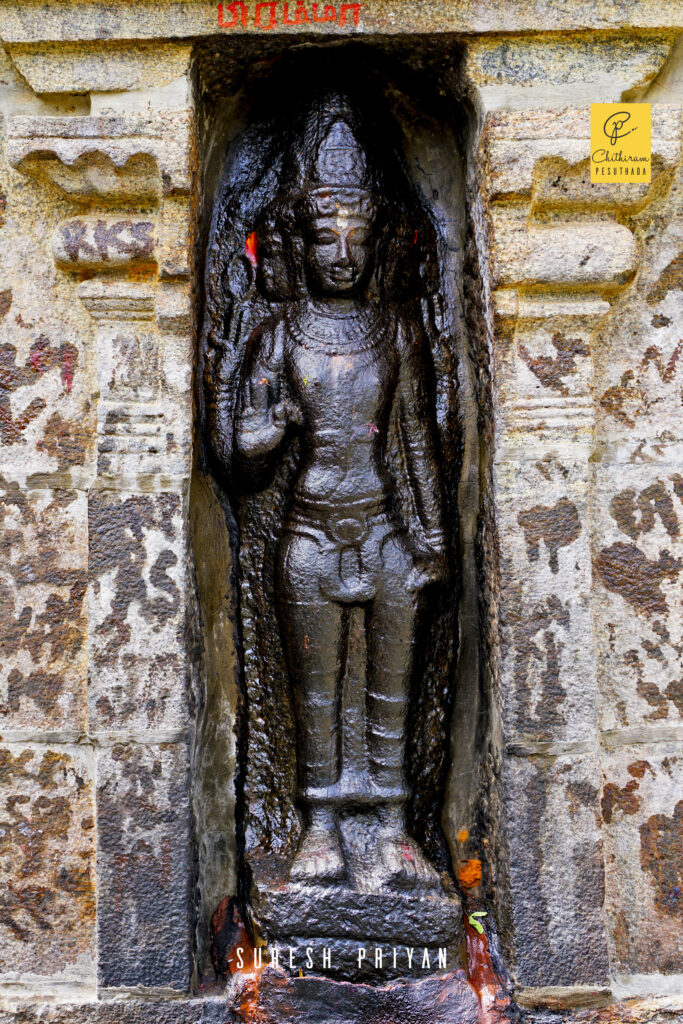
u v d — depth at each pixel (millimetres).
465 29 2016
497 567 2061
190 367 2047
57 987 2018
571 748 2016
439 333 2340
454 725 2275
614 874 2066
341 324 2199
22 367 2080
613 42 2055
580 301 2041
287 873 2086
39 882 2043
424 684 2246
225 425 2225
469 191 2207
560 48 2051
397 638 2123
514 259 2006
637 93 2100
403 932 2018
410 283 2336
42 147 1958
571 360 2047
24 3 1992
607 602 2105
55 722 2057
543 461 2045
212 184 2311
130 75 2023
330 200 2146
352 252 2145
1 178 2105
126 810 1990
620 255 2008
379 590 2119
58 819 2051
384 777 2115
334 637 2119
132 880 1986
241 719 2270
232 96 2264
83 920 2037
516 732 2010
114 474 2018
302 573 2117
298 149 2230
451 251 2348
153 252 1993
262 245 2293
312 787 2119
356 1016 1979
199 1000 1987
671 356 2133
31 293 2088
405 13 2018
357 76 2252
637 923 2059
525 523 2035
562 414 2033
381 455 2180
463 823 2238
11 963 2029
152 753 1998
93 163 1963
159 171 1972
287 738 2234
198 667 2143
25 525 2074
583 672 2023
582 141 1982
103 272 2041
